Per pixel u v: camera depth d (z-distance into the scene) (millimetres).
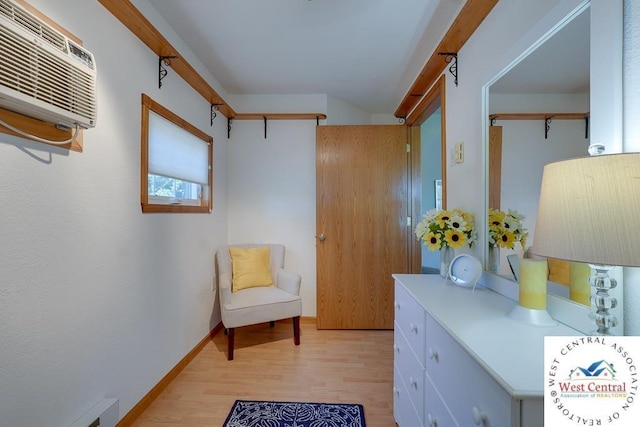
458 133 1723
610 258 586
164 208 1811
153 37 1571
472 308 1085
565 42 917
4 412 908
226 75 2551
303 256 2994
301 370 2033
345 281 2805
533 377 630
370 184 2822
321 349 2359
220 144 2801
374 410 1628
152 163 1733
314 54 2201
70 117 1026
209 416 1566
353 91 2906
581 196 640
